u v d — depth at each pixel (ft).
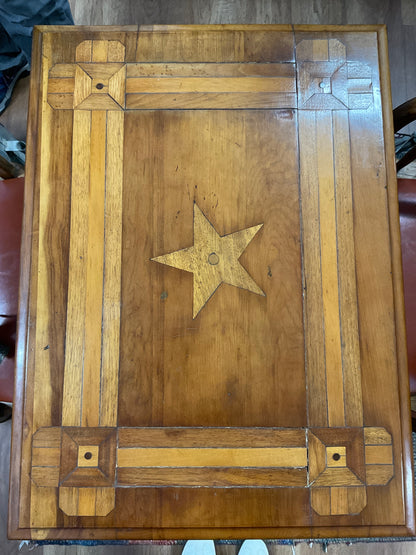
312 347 3.08
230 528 2.91
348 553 4.83
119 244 3.15
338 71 3.26
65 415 3.01
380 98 3.26
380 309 3.11
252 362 3.07
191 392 3.05
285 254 3.15
